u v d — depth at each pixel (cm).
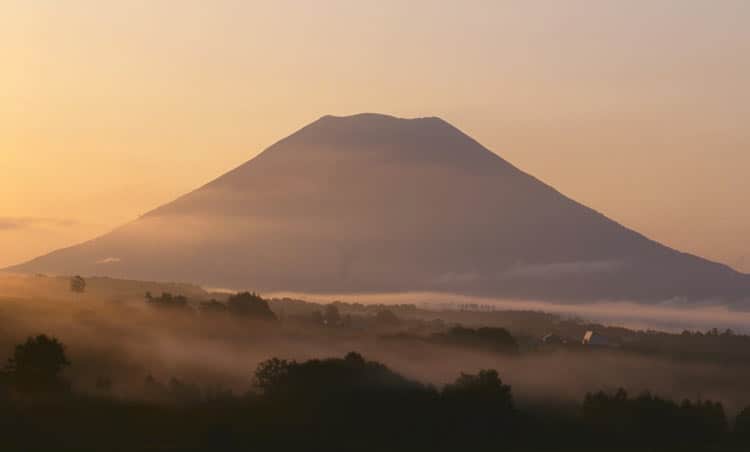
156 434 19312
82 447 18750
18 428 19162
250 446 19375
